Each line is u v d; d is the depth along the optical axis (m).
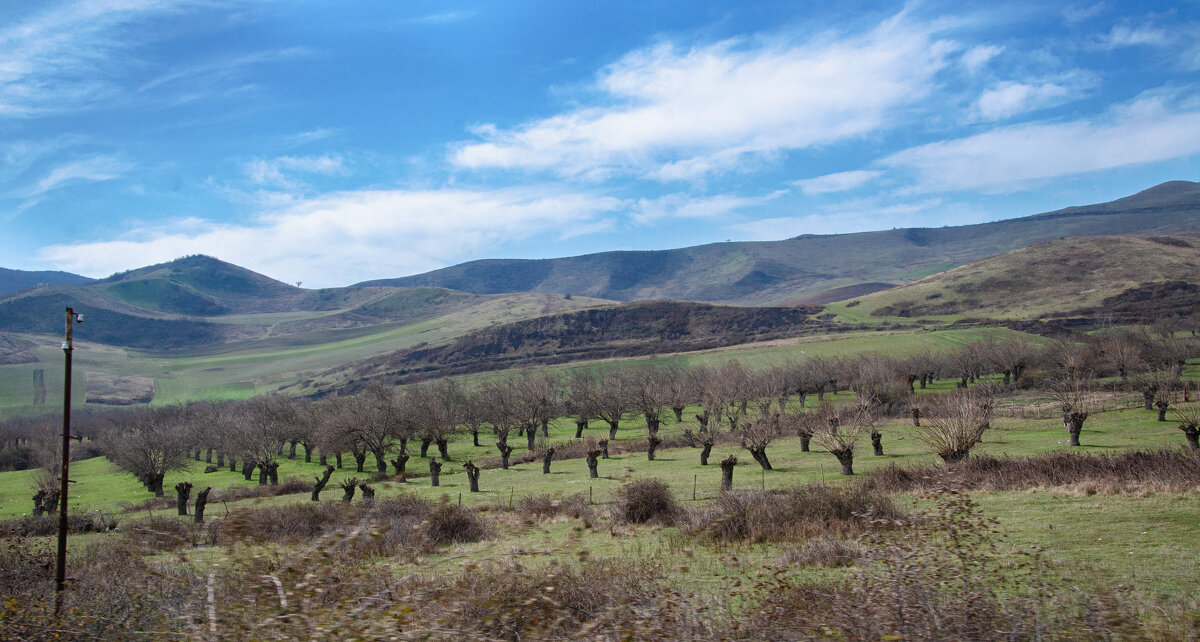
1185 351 106.50
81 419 166.38
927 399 89.38
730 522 23.02
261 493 60.28
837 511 22.55
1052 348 125.38
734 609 12.29
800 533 21.30
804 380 117.69
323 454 93.75
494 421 100.12
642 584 13.31
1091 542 17.58
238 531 13.72
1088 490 24.56
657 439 64.19
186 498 48.75
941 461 40.72
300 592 10.27
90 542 25.72
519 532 25.69
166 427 93.94
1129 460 29.25
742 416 89.31
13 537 31.84
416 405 94.75
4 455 118.31
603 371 177.75
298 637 9.41
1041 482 27.30
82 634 11.41
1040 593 11.43
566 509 32.59
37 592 14.48
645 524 27.58
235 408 147.62
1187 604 11.88
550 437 101.62
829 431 44.72
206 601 10.86
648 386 101.06
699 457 62.50
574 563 16.03
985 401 57.50
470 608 10.34
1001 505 23.62
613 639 10.10
